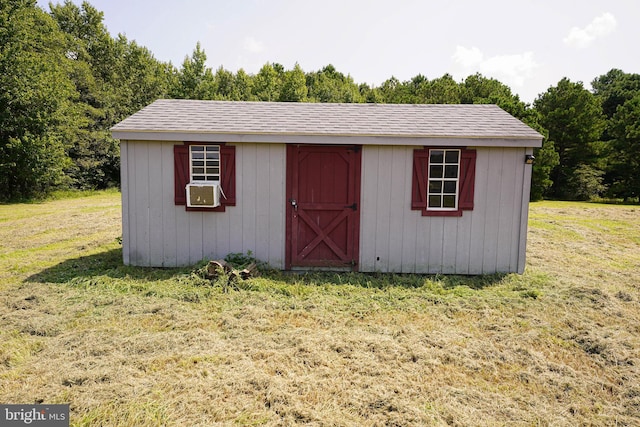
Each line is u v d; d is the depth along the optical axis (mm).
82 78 24984
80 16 35625
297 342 4160
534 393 3350
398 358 3848
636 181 22766
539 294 5738
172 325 4523
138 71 34312
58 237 9812
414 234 6840
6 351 3830
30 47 20094
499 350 4117
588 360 3959
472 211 6777
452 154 6734
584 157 24562
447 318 4938
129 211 6809
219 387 3273
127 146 6684
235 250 6918
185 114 7258
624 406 3203
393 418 2930
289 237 6898
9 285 5875
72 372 3447
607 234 11508
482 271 6879
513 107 22062
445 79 37406
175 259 6895
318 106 8117
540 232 11547
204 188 6508
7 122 17609
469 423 2904
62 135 19859
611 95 32250
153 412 2932
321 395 3201
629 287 6422
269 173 6785
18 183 18906
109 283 5930
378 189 6793
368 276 6633
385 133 6520
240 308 5059
